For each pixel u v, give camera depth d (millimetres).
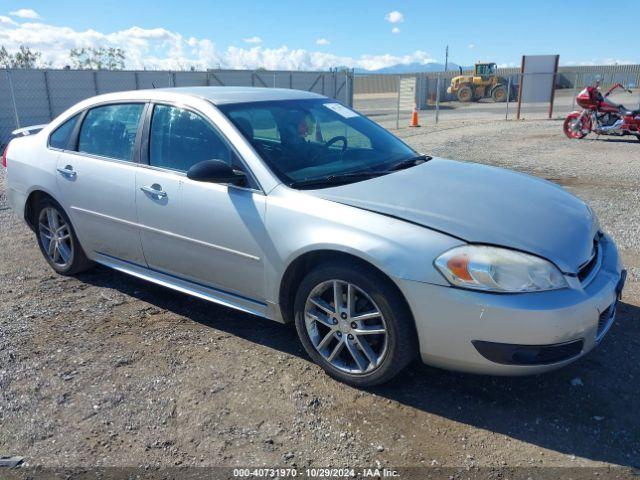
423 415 2955
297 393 3148
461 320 2773
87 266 4902
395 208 3076
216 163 3381
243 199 3438
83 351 3643
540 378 3260
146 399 3121
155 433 2854
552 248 2895
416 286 2826
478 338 2766
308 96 4496
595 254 3225
